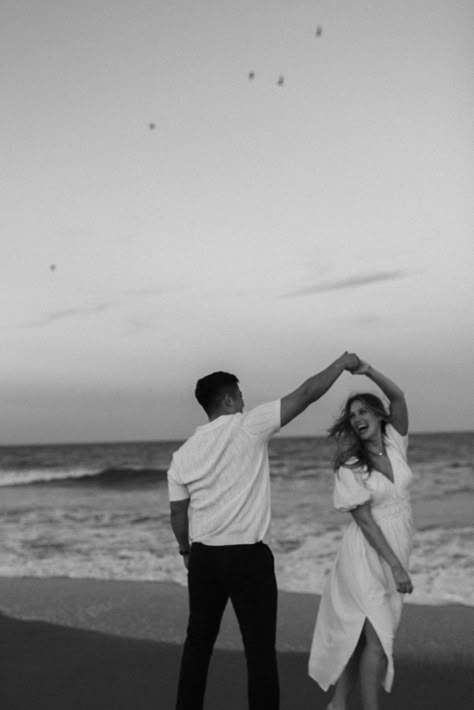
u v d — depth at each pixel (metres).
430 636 5.33
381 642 3.37
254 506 3.11
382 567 3.49
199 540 3.13
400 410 3.68
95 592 7.77
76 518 17.53
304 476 25.27
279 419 3.17
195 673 3.12
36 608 6.91
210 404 3.36
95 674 4.54
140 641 5.36
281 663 4.69
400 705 3.84
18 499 22.84
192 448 3.22
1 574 10.38
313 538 12.72
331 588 3.59
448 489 20.12
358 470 3.54
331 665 3.50
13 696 4.13
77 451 39.78
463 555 10.52
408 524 3.57
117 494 23.62
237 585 3.04
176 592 7.71
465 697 3.93
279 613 6.44
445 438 29.84
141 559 11.48
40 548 13.00
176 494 3.28
